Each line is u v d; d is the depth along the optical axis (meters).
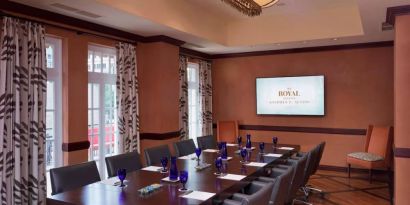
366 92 6.64
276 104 7.41
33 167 3.94
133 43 5.62
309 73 7.12
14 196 3.72
